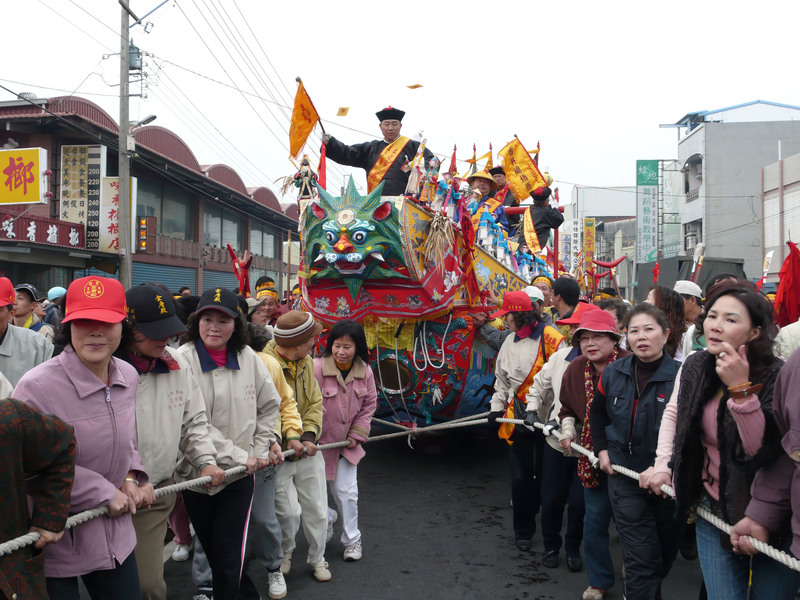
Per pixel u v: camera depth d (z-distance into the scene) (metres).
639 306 3.79
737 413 2.73
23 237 16.80
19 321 6.75
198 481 3.39
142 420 3.32
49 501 2.52
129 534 3.02
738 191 33.78
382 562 4.97
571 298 5.81
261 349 4.45
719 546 3.04
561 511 4.93
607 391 3.88
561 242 37.59
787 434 2.50
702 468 3.09
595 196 55.69
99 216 18.98
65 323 2.81
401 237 6.13
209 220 29.77
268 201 35.38
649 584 3.67
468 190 7.14
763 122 33.59
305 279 6.82
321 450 4.79
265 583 4.61
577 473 4.73
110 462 2.90
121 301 2.86
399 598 4.36
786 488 2.68
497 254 8.21
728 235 33.88
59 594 2.79
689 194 36.06
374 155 7.88
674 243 38.72
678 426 3.06
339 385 4.94
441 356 6.89
